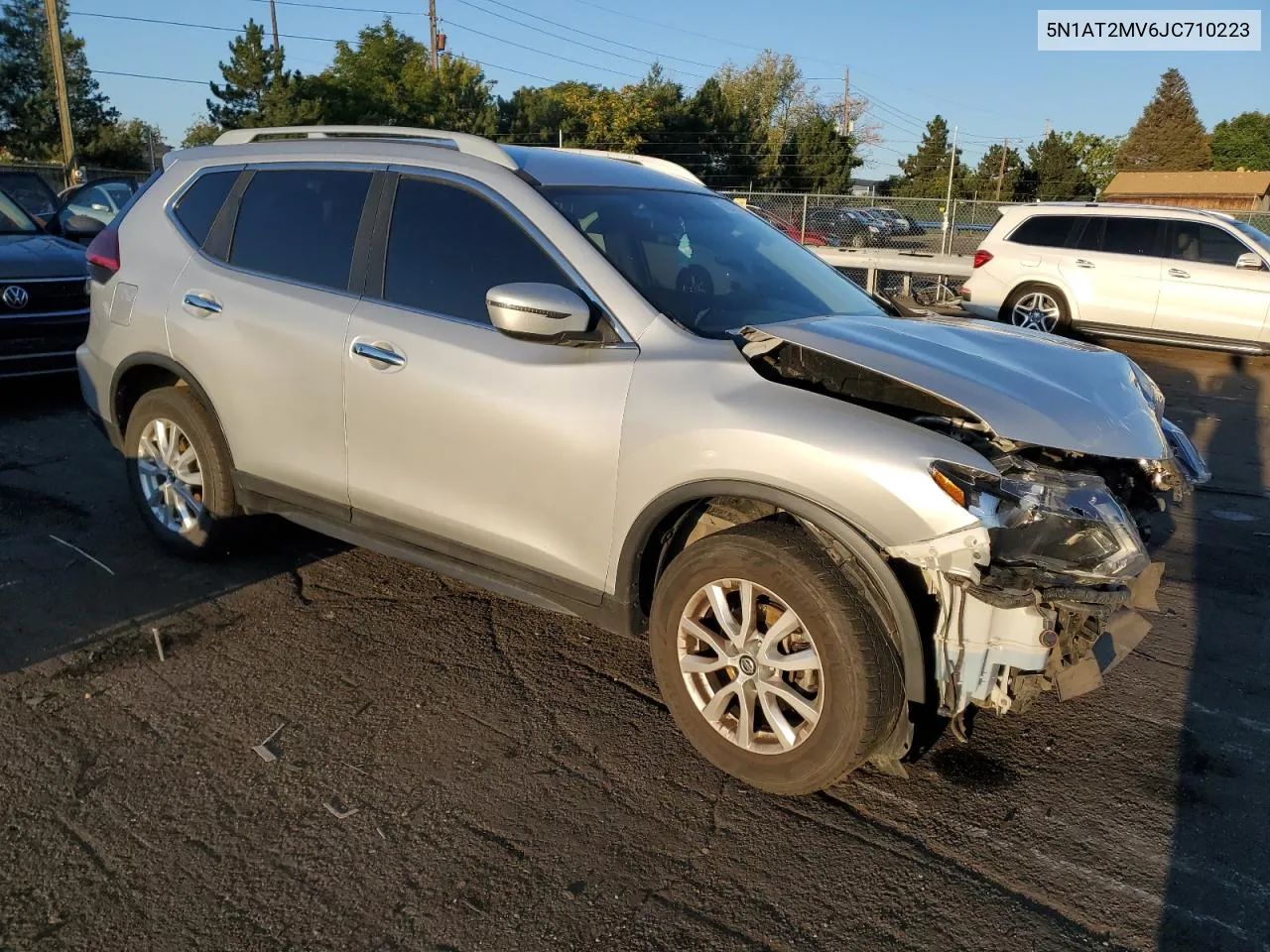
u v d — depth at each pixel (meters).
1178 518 6.03
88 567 4.64
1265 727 3.62
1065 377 3.15
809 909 2.64
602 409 3.21
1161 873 2.83
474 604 4.43
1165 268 11.57
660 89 61.41
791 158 62.16
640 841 2.89
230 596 4.39
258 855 2.78
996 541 2.71
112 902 2.59
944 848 2.91
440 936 2.51
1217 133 87.50
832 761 2.88
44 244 7.61
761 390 2.99
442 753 3.29
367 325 3.76
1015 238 12.65
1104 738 3.52
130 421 4.71
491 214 3.63
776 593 2.91
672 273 3.62
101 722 3.40
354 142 4.13
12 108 52.34
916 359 3.04
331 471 3.96
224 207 4.41
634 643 4.14
